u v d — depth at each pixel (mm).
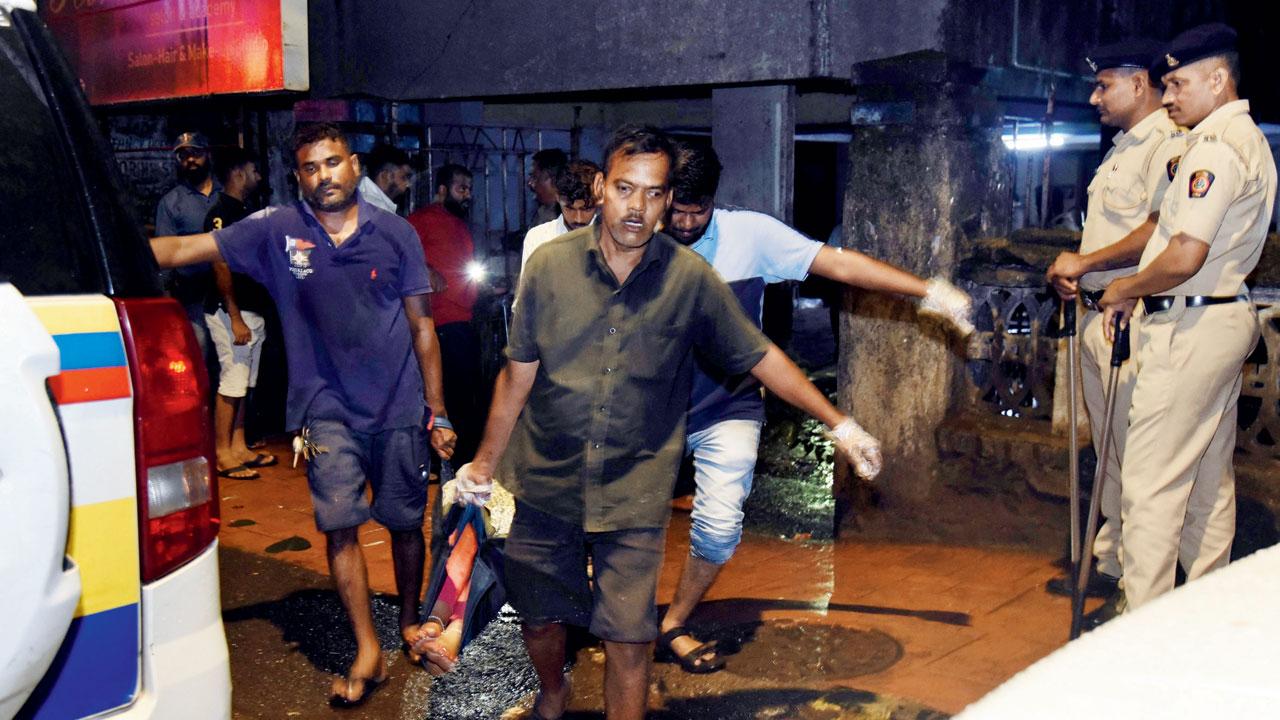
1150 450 3674
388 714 3541
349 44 7363
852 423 2850
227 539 5359
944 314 3297
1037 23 5648
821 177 14570
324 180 3439
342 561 3625
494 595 3445
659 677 3717
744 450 3582
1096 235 4160
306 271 3514
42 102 2094
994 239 5113
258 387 8109
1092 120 7441
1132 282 3539
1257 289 4309
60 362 1897
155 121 10234
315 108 7598
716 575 3750
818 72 5312
